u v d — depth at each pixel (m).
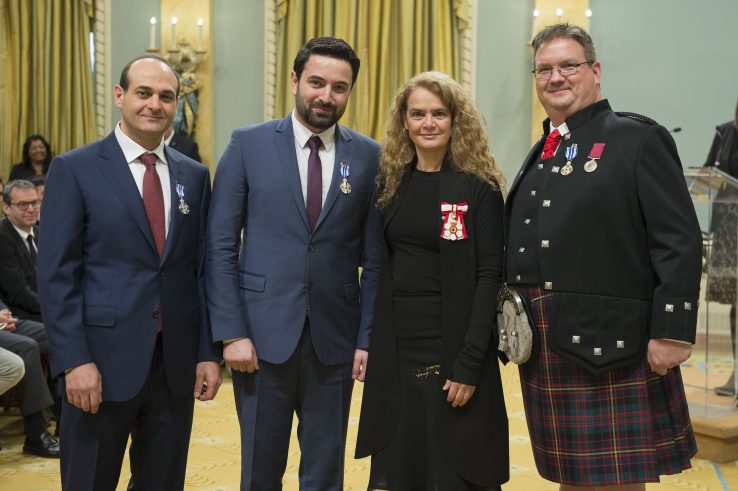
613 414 2.26
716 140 5.26
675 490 3.47
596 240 2.26
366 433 2.50
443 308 2.42
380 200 2.54
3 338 3.97
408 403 2.47
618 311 2.24
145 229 2.43
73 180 2.37
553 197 2.33
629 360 2.22
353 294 2.66
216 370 2.56
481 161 2.46
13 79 6.98
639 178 2.23
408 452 2.47
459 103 2.44
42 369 4.26
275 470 2.57
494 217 2.46
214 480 3.54
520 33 7.23
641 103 7.22
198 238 2.59
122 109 2.46
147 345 2.41
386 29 6.95
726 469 3.76
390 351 2.48
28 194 4.59
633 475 2.22
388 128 2.55
